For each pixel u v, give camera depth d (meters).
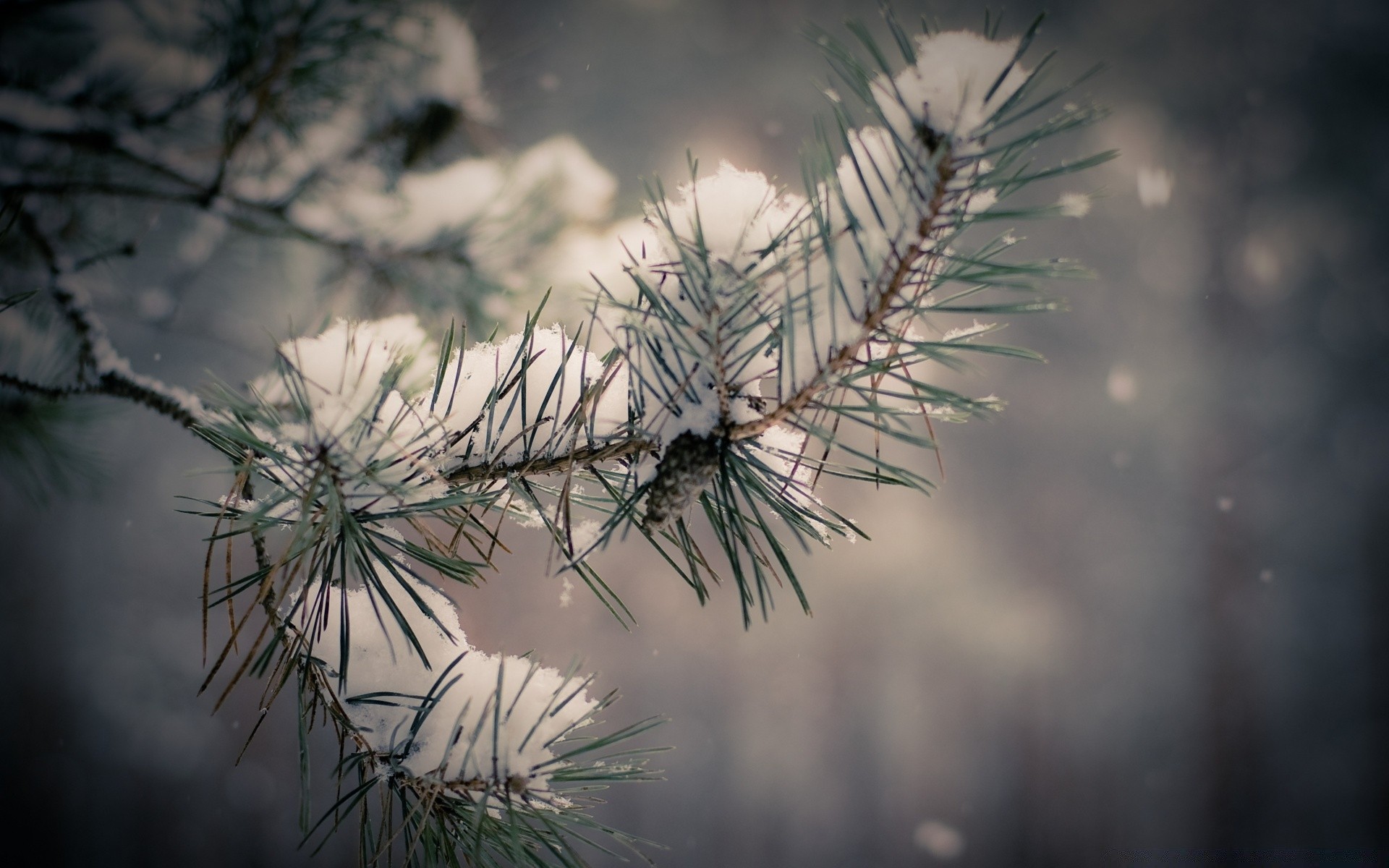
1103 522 5.96
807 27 0.58
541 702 0.64
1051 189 6.84
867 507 5.53
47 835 4.85
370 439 0.61
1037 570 5.78
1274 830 5.36
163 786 4.89
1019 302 0.60
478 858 0.63
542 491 0.67
